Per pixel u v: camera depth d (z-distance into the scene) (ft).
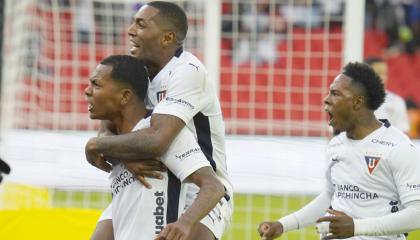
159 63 49.57
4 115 106.93
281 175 102.83
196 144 46.24
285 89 139.95
